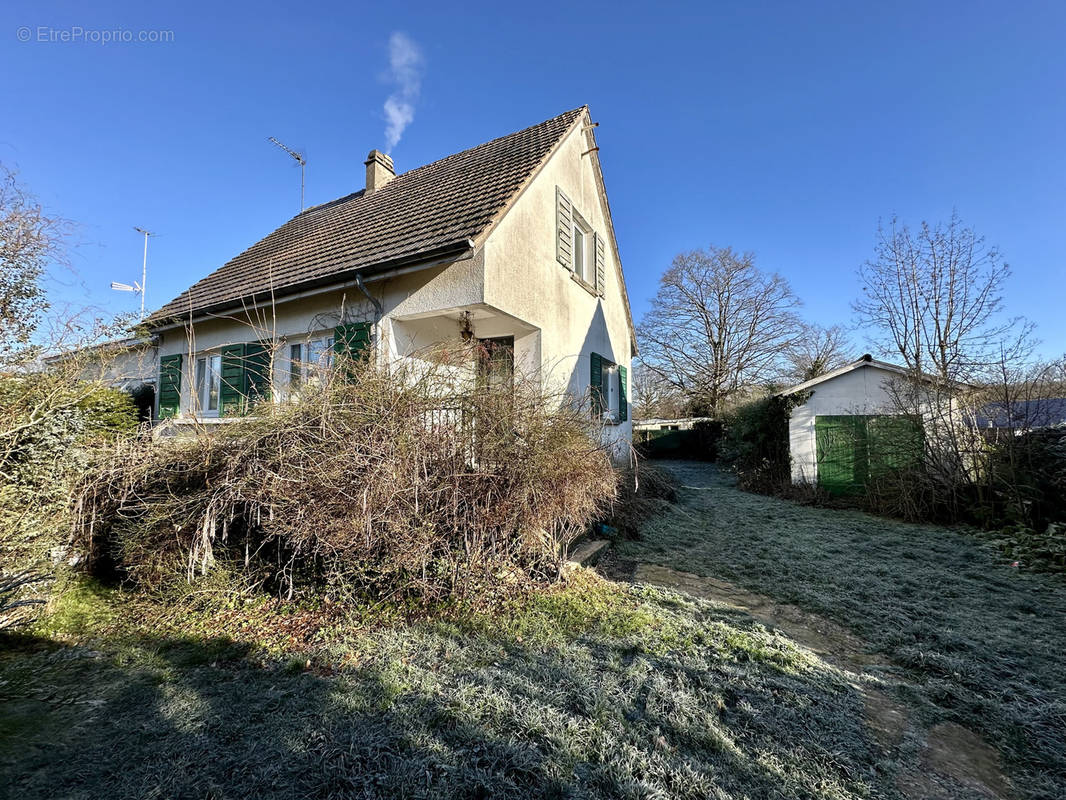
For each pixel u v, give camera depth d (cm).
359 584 420
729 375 2966
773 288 2947
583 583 482
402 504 402
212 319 901
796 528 801
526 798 200
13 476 421
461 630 369
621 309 1344
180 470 467
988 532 754
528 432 454
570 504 461
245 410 520
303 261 859
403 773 212
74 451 475
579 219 1011
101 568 488
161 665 328
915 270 1184
